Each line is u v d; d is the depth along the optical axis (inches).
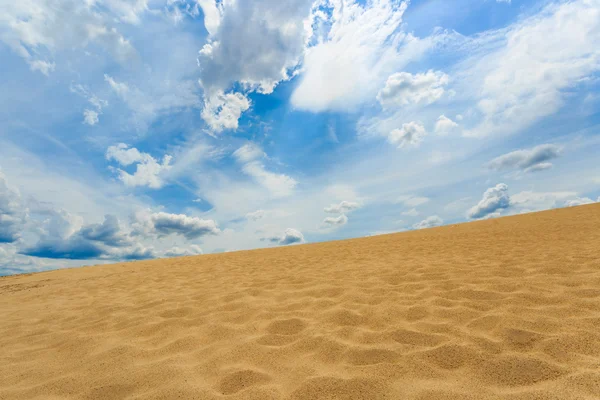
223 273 224.2
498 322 83.9
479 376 59.9
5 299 192.7
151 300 148.8
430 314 96.3
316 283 154.2
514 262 156.9
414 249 261.4
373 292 126.0
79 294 187.9
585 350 65.0
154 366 75.7
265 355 77.7
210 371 71.5
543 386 54.1
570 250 171.9
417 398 54.7
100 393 65.7
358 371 66.0
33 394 67.9
